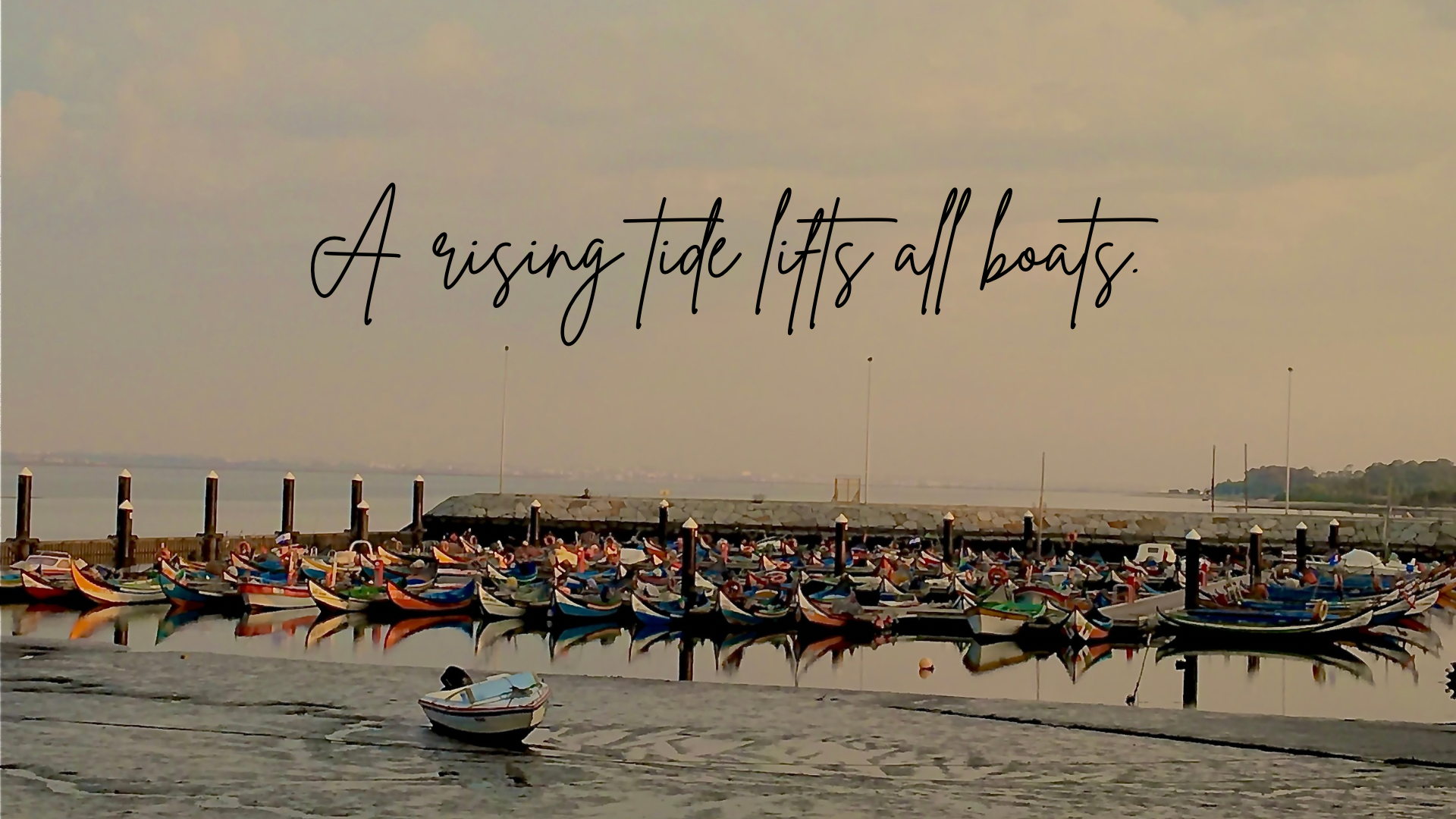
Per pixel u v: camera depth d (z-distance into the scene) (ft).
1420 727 120.88
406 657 162.81
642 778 100.63
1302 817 94.89
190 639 173.78
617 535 354.13
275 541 271.28
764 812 93.04
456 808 92.63
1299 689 152.35
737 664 163.73
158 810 91.45
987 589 214.28
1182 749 112.16
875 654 173.06
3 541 228.63
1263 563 291.79
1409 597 207.51
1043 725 119.85
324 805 92.94
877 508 370.73
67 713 117.19
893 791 98.94
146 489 652.89
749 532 348.79
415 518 331.57
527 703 108.27
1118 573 240.73
